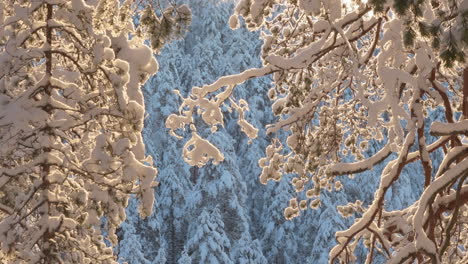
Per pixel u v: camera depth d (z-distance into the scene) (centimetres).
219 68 5844
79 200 671
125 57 694
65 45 734
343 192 4484
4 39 697
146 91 5166
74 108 699
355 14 738
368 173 4625
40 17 718
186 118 856
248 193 5300
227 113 5422
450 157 589
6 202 701
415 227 559
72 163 688
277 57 746
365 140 1000
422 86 655
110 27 643
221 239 4141
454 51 473
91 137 721
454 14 493
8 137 675
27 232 690
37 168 719
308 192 952
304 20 907
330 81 854
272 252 4662
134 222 4116
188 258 4006
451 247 848
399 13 507
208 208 4572
